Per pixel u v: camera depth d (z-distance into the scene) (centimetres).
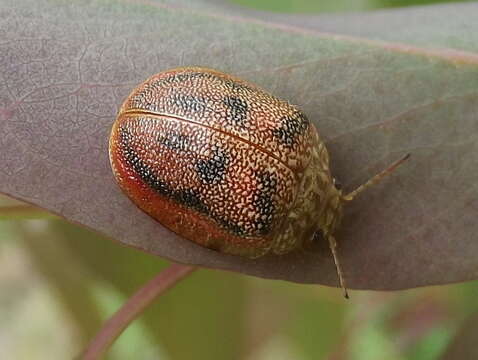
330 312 5
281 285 5
